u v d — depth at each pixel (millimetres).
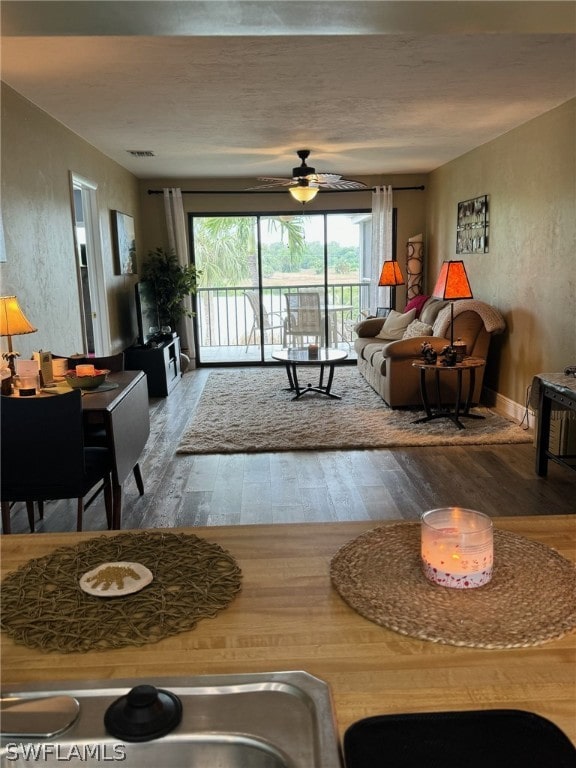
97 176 5645
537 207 4852
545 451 3977
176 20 1381
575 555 1107
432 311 6383
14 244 3594
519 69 3557
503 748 682
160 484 4000
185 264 7879
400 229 8109
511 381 5469
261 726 713
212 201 7949
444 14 1427
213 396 6355
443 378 5660
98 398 3121
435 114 4645
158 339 6992
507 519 1271
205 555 1124
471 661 838
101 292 5727
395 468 4230
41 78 3479
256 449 4621
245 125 4848
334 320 8711
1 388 2889
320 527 1254
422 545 1037
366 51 3176
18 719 721
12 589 1017
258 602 983
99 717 733
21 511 3615
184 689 774
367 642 881
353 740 694
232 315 8695
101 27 1427
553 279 4641
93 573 1045
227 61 3281
